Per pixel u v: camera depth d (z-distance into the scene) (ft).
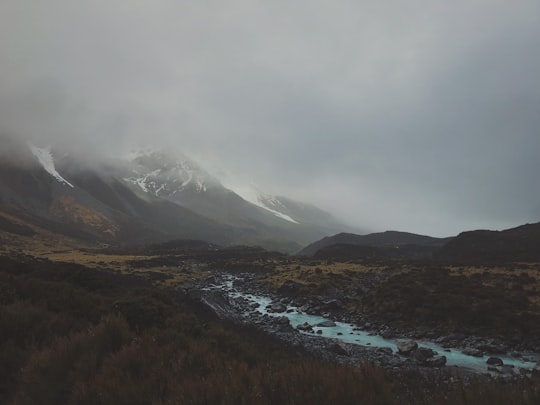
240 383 23.36
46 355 31.22
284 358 69.15
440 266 248.32
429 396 22.54
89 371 28.55
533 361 106.22
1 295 57.36
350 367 23.66
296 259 450.71
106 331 33.60
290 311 195.11
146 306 61.00
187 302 143.95
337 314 182.19
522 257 311.06
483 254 349.20
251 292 259.39
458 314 145.07
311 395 21.43
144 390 24.86
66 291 68.33
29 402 28.04
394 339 136.77
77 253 536.01
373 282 224.74
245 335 106.83
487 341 123.75
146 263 392.88
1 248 506.48
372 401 20.84
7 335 42.22
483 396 19.47
